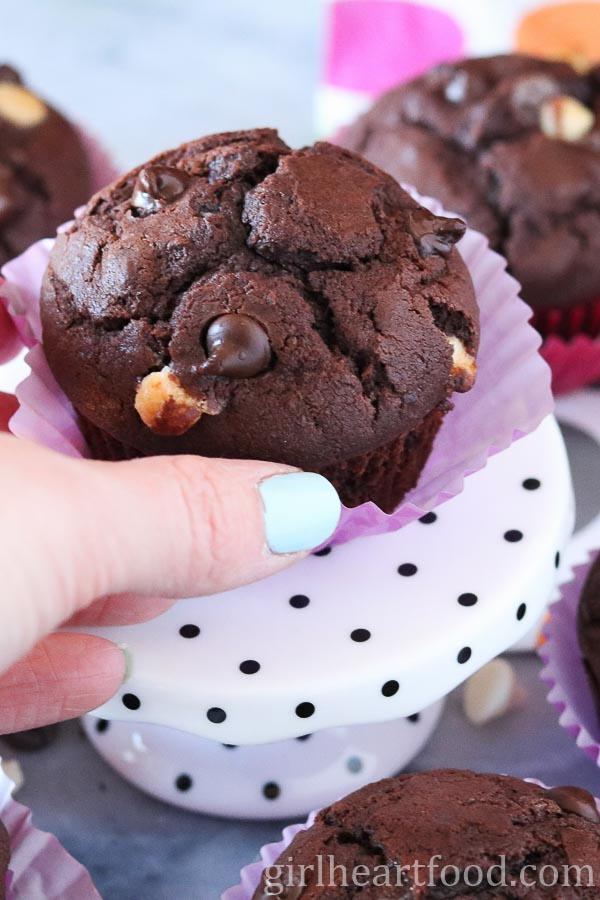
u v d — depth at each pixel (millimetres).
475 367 266
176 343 247
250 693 232
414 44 516
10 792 265
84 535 200
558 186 370
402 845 230
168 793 282
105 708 244
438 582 251
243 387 248
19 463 200
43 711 245
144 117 486
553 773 286
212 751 282
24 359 276
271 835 279
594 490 346
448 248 266
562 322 393
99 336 257
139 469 212
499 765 288
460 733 294
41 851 261
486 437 277
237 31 553
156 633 243
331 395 250
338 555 258
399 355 254
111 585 206
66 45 535
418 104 390
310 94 505
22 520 195
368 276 256
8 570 193
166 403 248
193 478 213
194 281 252
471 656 245
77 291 260
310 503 220
